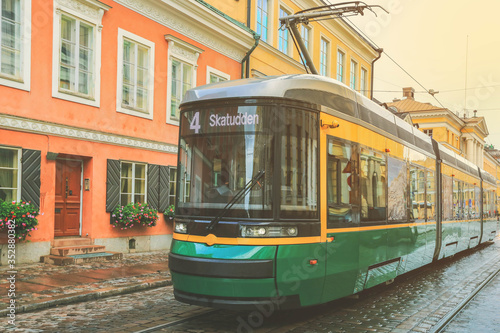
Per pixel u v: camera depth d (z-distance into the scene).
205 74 16.48
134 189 13.69
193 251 6.03
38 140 10.95
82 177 12.40
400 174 9.51
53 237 11.29
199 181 6.30
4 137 10.21
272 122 6.11
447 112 48.06
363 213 7.58
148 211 13.52
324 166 6.63
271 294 5.84
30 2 10.78
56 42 11.36
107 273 9.90
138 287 8.70
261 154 6.05
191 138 6.48
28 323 6.30
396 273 9.10
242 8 18.75
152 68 14.22
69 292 7.92
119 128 13.12
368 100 8.35
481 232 19.31
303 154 6.35
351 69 28.16
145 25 13.98
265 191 5.98
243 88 6.27
